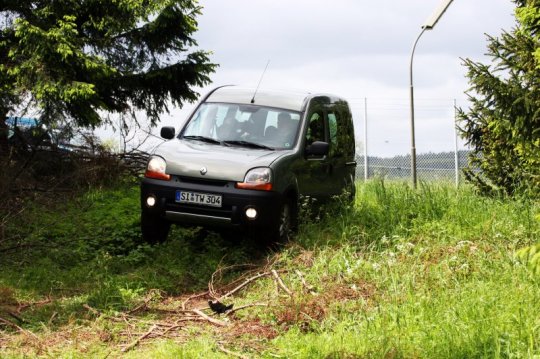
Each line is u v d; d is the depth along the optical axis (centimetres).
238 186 988
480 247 920
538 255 530
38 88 1478
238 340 679
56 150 1529
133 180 1587
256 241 1028
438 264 861
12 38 1597
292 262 934
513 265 814
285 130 1103
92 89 1617
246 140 1088
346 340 631
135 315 792
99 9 1725
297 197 1065
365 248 977
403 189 1346
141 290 870
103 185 1508
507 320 620
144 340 699
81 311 797
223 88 1198
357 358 577
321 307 737
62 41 1520
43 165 1506
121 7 1700
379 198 1270
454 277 795
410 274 807
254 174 992
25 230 1156
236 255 1023
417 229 1057
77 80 1595
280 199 1002
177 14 1731
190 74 1803
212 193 989
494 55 1222
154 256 1053
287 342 653
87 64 1550
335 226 1118
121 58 1789
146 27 1759
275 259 966
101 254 1068
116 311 785
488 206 1195
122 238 1123
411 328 637
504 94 1191
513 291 713
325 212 1187
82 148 1566
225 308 786
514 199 1279
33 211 1227
